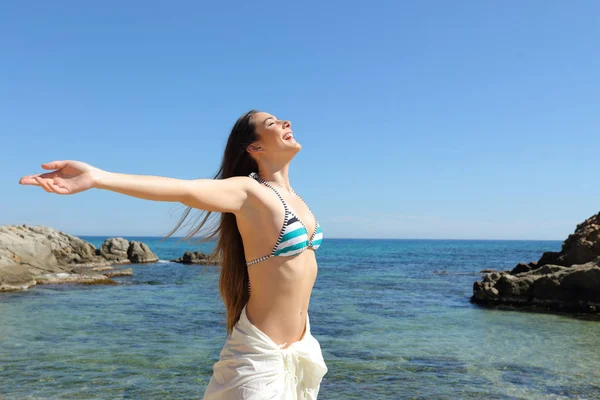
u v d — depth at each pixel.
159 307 16.05
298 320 2.61
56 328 12.02
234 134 2.82
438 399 6.82
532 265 21.81
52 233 38.19
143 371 8.08
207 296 19.39
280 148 2.74
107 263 39.47
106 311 15.03
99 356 9.09
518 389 7.31
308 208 2.82
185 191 2.13
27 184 1.79
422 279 30.06
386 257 68.31
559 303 16.12
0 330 11.68
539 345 10.49
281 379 2.44
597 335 11.74
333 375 7.98
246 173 2.86
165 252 78.19
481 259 63.06
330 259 60.91
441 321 13.70
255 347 2.45
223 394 2.48
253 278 2.56
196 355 9.21
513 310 16.08
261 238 2.49
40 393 6.91
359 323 13.27
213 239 2.92
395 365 8.65
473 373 8.17
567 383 7.64
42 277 23.98
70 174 1.87
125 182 1.96
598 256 17.39
